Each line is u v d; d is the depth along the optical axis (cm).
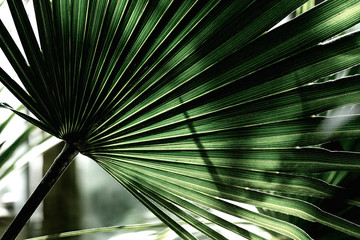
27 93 126
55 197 262
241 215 132
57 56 123
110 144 129
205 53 120
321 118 120
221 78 121
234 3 115
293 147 123
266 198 129
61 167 128
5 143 150
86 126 128
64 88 125
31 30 122
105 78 124
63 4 120
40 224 255
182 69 122
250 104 122
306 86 118
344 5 112
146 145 128
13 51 123
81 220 271
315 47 116
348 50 115
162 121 126
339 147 134
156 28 120
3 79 124
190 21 118
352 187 129
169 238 157
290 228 129
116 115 126
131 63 123
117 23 121
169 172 131
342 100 118
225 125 124
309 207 126
